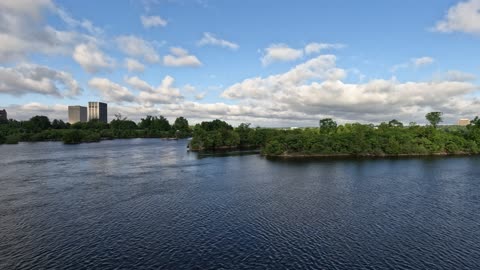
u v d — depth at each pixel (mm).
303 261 39688
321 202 66375
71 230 49469
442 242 45875
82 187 78438
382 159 144750
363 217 56562
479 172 106188
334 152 159250
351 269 37844
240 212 59031
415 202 66688
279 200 67875
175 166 117688
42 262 39125
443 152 169250
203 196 70875
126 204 63719
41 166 112438
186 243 44875
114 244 44438
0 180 86250
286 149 158625
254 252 42125
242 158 147125
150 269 37531
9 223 52156
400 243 45406
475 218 56344
